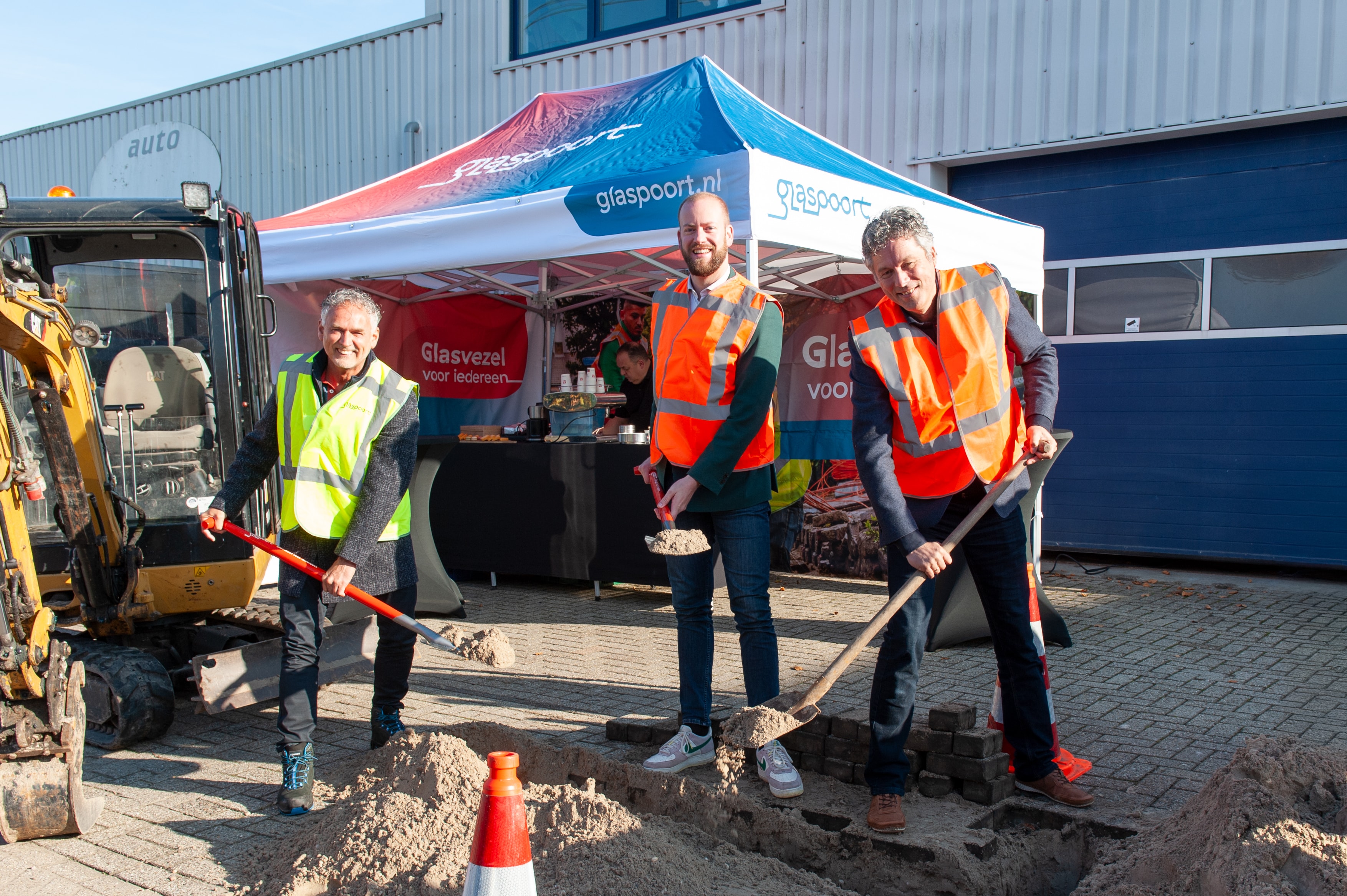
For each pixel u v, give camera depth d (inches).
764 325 133.7
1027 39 330.0
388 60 468.8
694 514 137.3
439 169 291.7
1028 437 117.4
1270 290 307.6
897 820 115.4
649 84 279.4
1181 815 106.0
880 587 299.9
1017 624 123.9
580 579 281.4
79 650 166.1
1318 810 95.0
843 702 176.1
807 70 370.3
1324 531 302.7
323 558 138.2
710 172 191.6
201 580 180.1
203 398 184.7
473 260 221.0
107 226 174.6
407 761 127.6
